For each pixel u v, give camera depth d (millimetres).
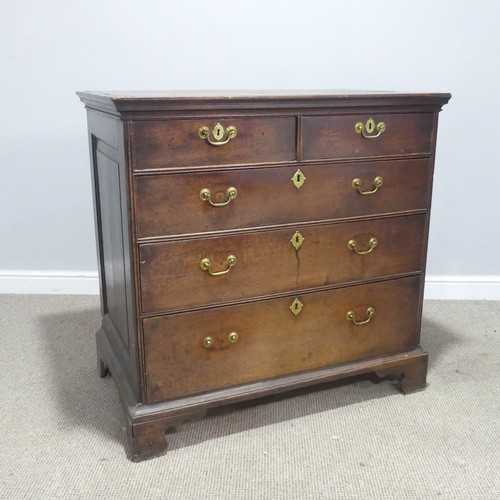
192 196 1467
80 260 2707
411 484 1484
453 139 2555
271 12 2428
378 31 2455
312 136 1560
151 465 1556
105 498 1432
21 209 2627
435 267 2709
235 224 1536
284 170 1551
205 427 1718
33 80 2473
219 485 1479
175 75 2484
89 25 2424
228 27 2439
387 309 1824
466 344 2260
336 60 2486
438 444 1643
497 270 2699
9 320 2447
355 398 1877
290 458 1583
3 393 1899
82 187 2613
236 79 2496
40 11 2396
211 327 1588
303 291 1677
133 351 1552
